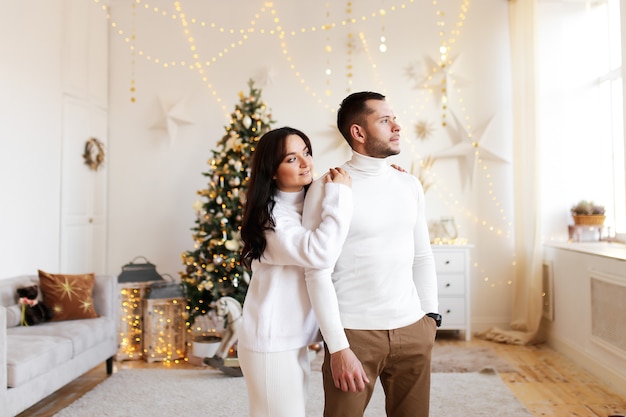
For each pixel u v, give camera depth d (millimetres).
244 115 4766
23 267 4297
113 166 5602
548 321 4895
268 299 1652
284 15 5559
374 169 1735
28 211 4363
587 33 5117
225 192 4645
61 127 4824
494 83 5414
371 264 1664
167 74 5605
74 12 5023
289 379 1625
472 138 5371
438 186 5434
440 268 5055
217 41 5590
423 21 5492
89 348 3715
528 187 5023
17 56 4238
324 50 5539
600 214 4867
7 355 2969
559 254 4621
